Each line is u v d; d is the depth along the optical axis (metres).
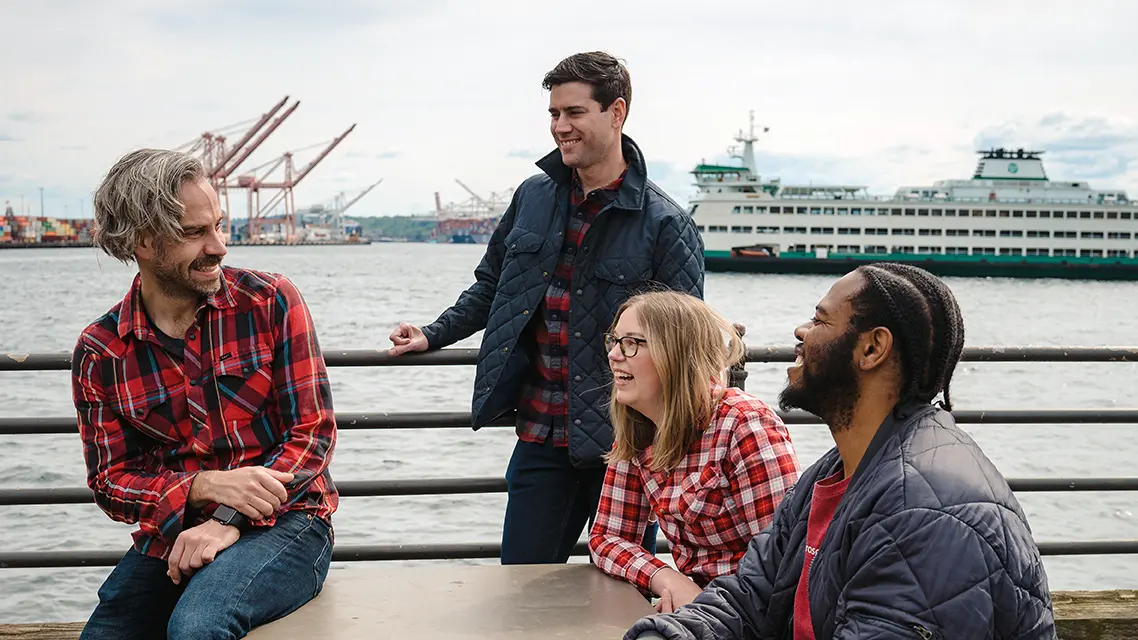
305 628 2.14
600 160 2.84
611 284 2.84
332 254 149.88
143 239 2.20
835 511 1.69
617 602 2.29
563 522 2.98
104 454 2.37
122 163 2.19
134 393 2.34
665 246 2.86
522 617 2.20
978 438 13.06
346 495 3.12
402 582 2.43
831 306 1.69
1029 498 10.24
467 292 3.23
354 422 3.15
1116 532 9.16
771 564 1.94
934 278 1.68
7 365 2.95
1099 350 3.38
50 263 104.88
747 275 76.25
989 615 1.46
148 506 2.29
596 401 2.84
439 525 8.29
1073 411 3.46
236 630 2.08
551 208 2.93
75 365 2.35
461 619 2.19
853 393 1.69
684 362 2.28
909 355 1.64
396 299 40.66
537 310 2.93
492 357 2.93
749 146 72.88
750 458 2.28
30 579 7.22
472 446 10.72
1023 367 22.03
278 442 2.42
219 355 2.35
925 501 1.53
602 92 2.77
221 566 2.18
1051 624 1.52
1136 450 12.28
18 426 2.98
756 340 27.80
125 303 2.34
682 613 1.94
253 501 2.25
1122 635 3.26
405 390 14.49
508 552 3.00
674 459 2.33
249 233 155.75
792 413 3.43
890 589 1.52
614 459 2.47
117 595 2.33
